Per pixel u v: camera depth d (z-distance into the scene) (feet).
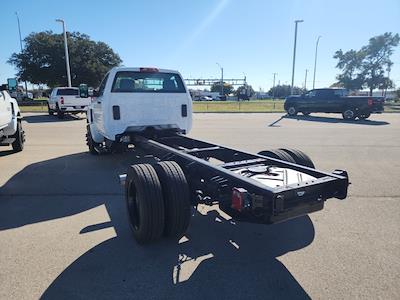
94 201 16.66
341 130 46.55
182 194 11.46
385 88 208.33
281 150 15.62
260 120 63.62
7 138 27.96
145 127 21.49
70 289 9.34
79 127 51.31
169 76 22.36
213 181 11.63
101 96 22.08
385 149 30.99
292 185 10.19
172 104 22.26
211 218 14.44
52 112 75.56
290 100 75.61
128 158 27.30
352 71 212.64
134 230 12.21
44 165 24.77
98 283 9.62
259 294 9.11
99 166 24.41
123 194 17.78
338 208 15.44
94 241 12.26
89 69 161.17
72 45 161.99
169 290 9.30
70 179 20.81
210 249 11.68
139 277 9.91
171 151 15.15
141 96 21.26
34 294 9.12
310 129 47.91
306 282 9.62
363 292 9.12
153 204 11.23
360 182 19.63
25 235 12.77
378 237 12.48
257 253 11.37
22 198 17.11
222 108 111.75
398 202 16.21
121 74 20.83
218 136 40.40
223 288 9.38
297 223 13.84
